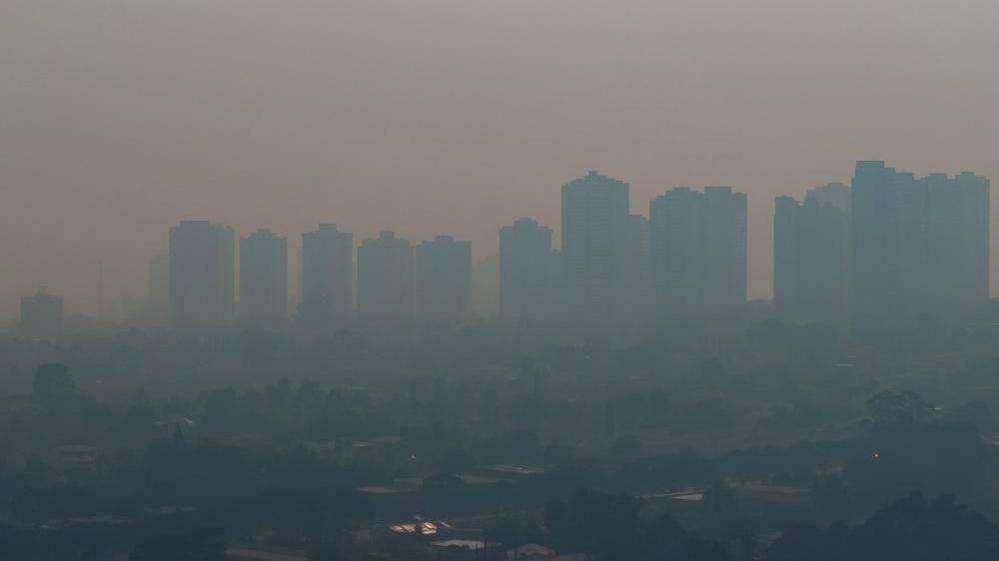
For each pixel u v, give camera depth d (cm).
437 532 15675
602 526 14738
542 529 15600
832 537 14212
